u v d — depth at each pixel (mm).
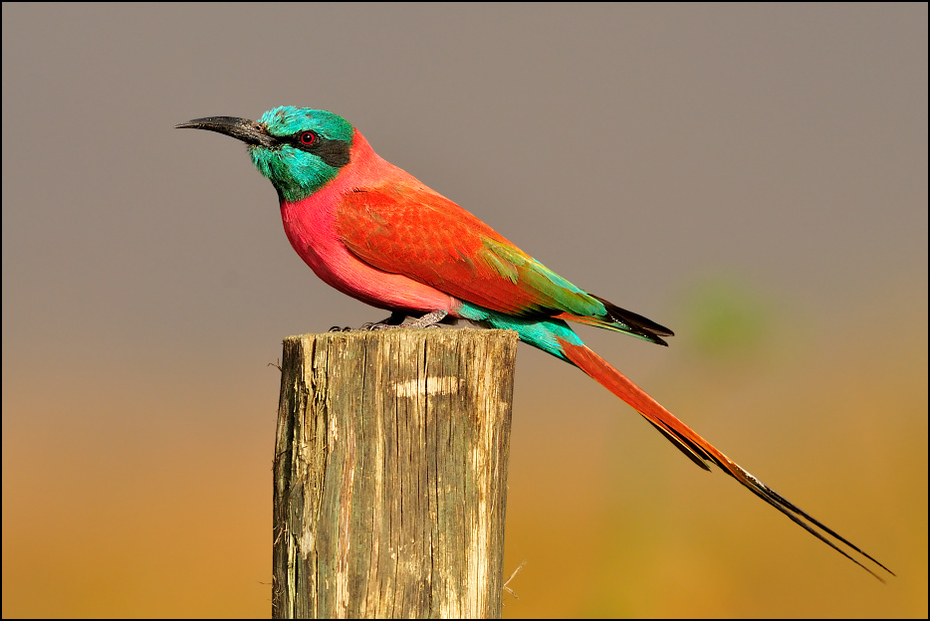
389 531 6867
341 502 6871
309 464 6957
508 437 7348
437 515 6934
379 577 6816
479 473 7062
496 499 7191
